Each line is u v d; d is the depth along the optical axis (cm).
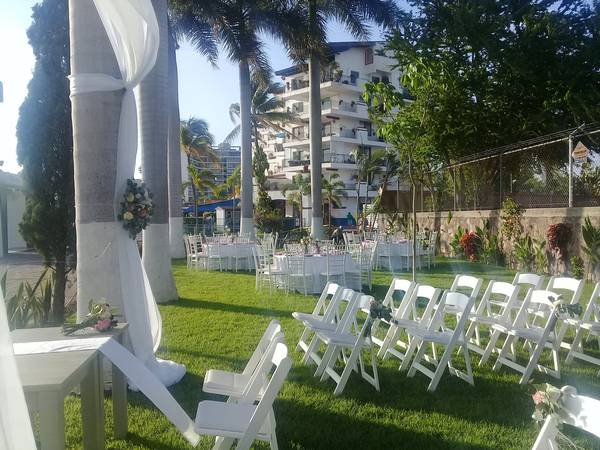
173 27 1792
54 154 657
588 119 1418
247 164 1898
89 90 472
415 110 1127
